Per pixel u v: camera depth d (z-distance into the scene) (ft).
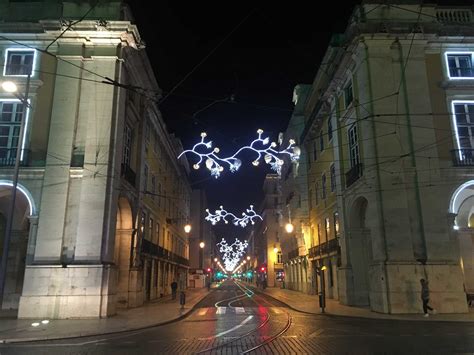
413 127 56.85
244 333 36.68
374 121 56.85
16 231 61.72
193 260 182.60
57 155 53.98
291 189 120.06
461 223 62.08
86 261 50.67
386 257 52.70
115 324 42.96
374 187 55.36
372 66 58.70
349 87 67.77
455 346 27.68
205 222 205.98
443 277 52.01
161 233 96.17
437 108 58.54
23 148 54.90
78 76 56.44
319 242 91.61
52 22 56.54
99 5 58.13
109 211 52.95
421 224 54.08
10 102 56.95
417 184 55.21
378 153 55.72
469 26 60.70
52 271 50.08
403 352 25.64
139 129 71.15
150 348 28.84
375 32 59.06
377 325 41.37
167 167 105.40
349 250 65.77
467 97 59.11
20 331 37.93
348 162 67.21
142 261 74.08
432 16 60.23
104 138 54.49
